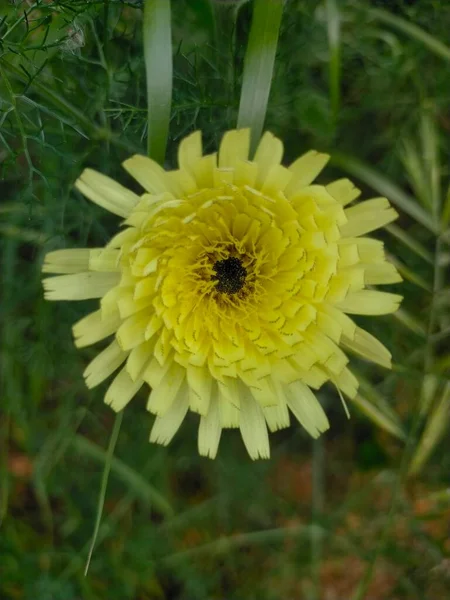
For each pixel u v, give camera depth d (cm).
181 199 11
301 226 11
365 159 17
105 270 11
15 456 18
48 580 17
